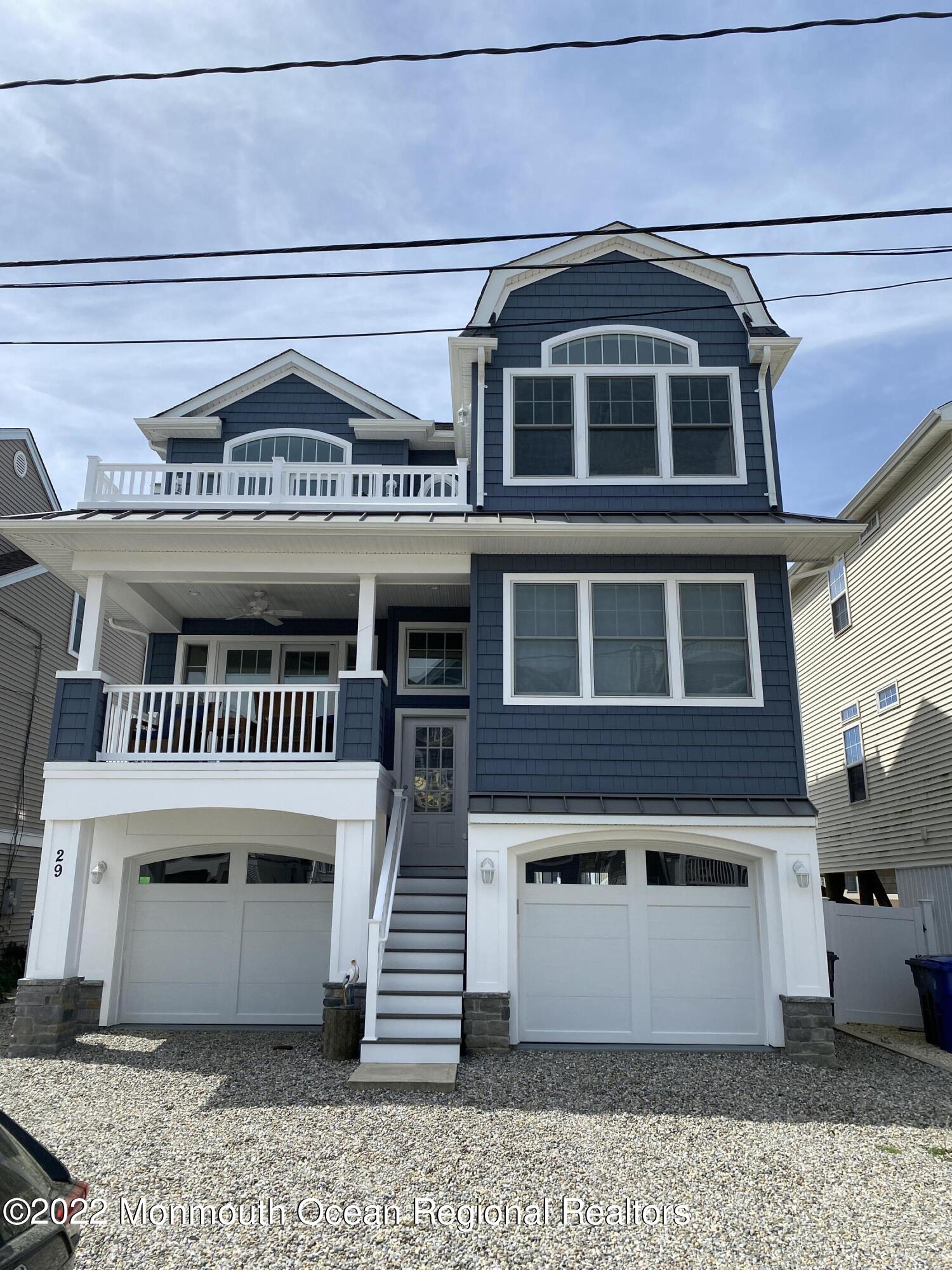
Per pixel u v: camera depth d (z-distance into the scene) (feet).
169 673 46.32
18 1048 32.65
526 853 35.50
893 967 41.96
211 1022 38.75
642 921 35.50
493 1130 23.13
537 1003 34.76
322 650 46.55
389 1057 30.42
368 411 49.65
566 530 35.73
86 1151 21.25
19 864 59.41
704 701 36.55
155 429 48.85
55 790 35.42
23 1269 10.46
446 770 44.01
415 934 34.99
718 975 35.04
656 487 40.09
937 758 47.44
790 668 36.99
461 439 48.14
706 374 41.22
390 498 39.91
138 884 40.14
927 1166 21.07
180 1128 23.16
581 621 37.42
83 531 36.09
